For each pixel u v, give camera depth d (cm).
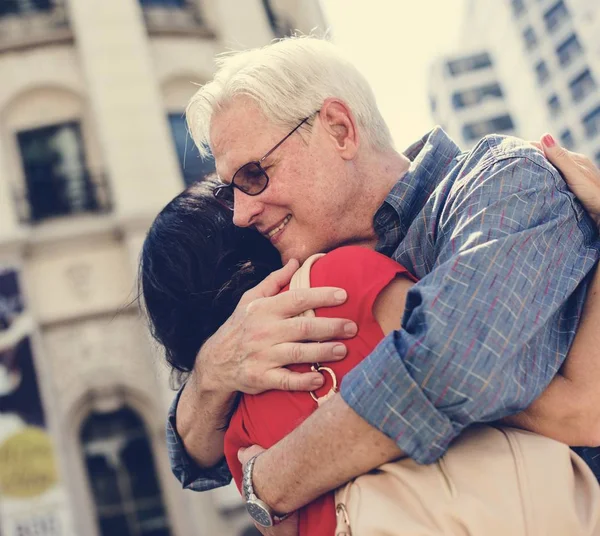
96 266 1127
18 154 1157
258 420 155
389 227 171
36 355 1071
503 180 146
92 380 1080
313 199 169
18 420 1047
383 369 131
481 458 133
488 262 135
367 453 133
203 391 169
